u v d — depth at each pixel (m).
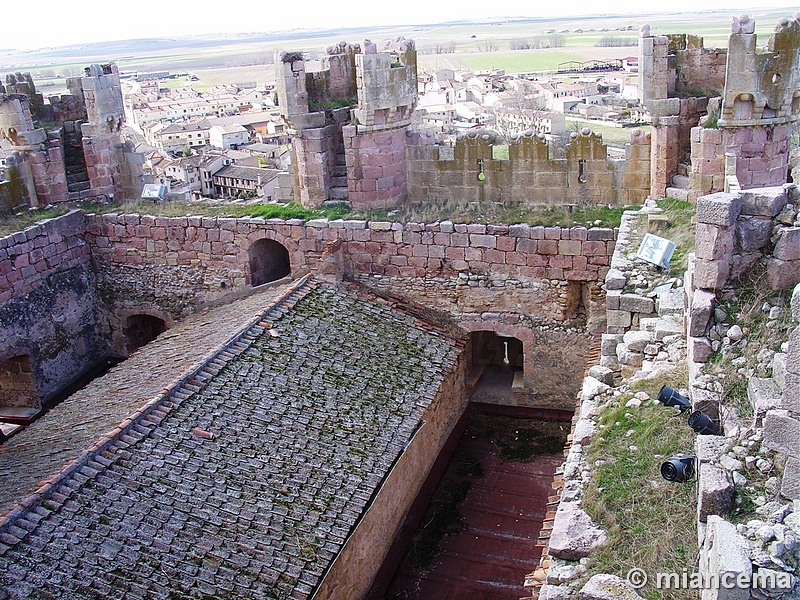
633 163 18.95
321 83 21.84
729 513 7.58
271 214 20.92
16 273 20.36
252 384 15.13
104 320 23.67
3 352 20.09
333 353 16.97
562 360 19.44
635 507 8.77
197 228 21.50
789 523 7.03
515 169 19.98
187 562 10.96
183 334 19.00
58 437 14.05
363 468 13.98
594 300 18.58
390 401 16.14
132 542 10.95
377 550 14.63
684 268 14.54
